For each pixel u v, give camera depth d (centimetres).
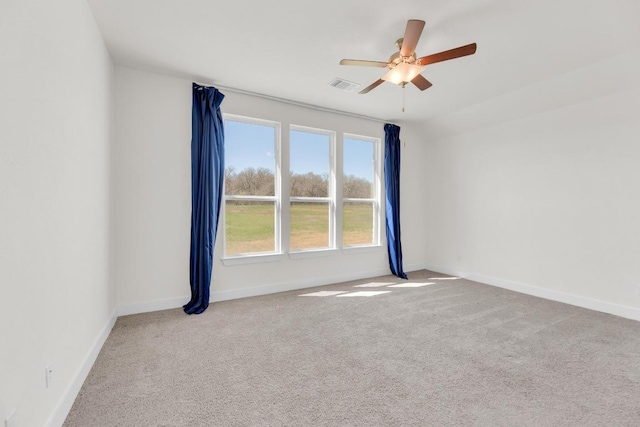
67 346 164
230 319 296
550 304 346
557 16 219
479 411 162
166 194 323
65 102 164
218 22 230
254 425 152
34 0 130
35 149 130
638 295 297
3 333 106
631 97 294
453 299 364
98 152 234
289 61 293
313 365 211
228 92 358
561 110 349
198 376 196
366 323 288
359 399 173
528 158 389
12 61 113
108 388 182
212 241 334
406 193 518
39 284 133
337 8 213
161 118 321
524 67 298
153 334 260
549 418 157
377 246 484
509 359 219
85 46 201
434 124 487
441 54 217
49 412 142
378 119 480
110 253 277
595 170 327
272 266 391
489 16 220
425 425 152
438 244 517
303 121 412
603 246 322
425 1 205
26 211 123
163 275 323
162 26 235
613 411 162
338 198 446
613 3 203
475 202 455
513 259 407
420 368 207
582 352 229
